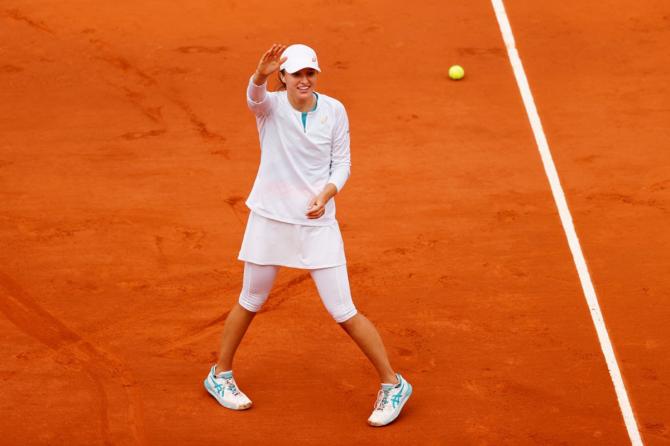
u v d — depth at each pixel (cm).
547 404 2433
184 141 3841
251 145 3822
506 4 5053
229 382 2409
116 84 4284
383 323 2764
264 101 2139
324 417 2388
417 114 4062
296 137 2170
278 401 2444
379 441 2300
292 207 2222
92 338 2675
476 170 3647
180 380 2514
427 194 3484
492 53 4584
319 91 4234
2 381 2486
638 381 2516
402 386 2355
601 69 4447
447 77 4375
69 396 2438
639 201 3434
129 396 2445
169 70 4406
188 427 2342
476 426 2353
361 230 3256
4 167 3628
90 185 3516
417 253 3123
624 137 3888
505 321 2772
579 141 3859
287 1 5094
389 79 4353
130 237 3192
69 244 3145
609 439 2309
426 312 2817
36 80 4303
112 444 2275
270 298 2867
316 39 4706
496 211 3375
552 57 4553
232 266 3044
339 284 2275
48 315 2775
